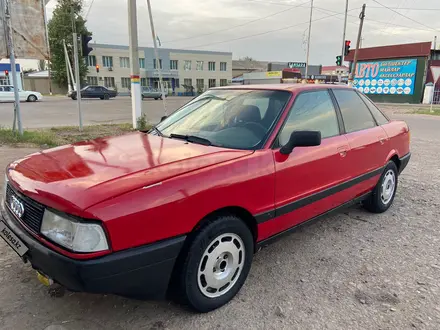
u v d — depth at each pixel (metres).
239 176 2.62
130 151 2.86
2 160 6.64
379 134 4.25
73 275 2.01
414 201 5.18
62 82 55.81
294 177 3.05
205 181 2.43
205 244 2.46
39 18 8.88
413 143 10.80
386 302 2.76
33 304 2.64
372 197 4.48
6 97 28.55
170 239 2.28
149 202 2.17
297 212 3.19
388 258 3.46
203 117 3.55
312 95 3.55
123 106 25.69
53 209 2.14
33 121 15.27
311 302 2.74
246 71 90.00
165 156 2.71
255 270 3.20
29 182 2.38
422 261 3.41
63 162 2.65
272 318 2.55
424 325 2.50
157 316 2.55
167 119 3.90
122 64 58.34
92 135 10.54
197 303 2.51
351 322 2.52
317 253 3.54
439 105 34.28
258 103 3.38
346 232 4.06
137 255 2.13
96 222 2.02
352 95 4.17
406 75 38.12
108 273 2.05
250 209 2.73
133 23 11.05
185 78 63.78
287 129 3.13
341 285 2.98
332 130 3.63
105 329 2.41
